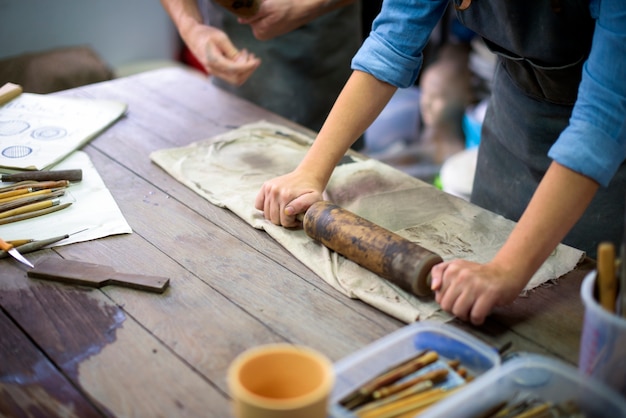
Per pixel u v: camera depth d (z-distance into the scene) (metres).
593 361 0.93
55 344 1.11
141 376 1.04
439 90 3.13
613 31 1.02
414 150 3.20
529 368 0.94
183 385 1.02
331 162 1.46
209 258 1.33
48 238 1.37
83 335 1.13
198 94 2.10
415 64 1.44
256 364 0.84
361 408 0.92
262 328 1.14
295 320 1.16
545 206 1.10
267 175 1.62
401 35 1.40
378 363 0.99
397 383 0.96
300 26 2.05
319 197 1.39
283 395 0.85
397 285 1.23
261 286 1.25
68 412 0.98
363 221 1.29
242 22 1.94
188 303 1.20
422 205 1.49
